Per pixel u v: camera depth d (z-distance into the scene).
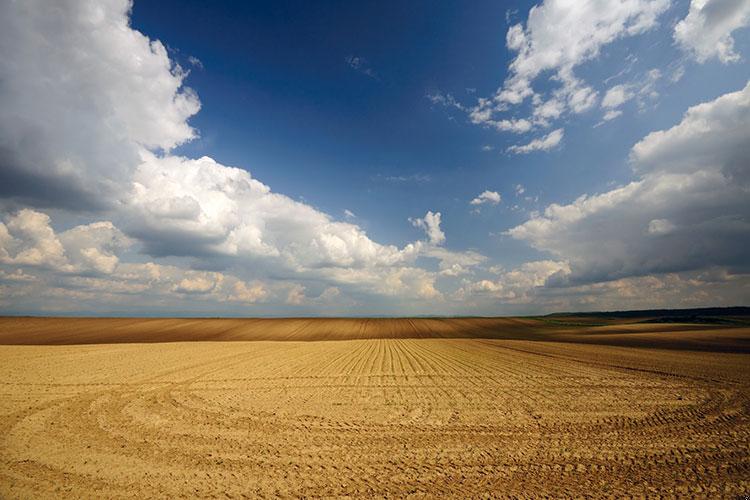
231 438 8.84
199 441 8.62
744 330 48.44
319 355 27.28
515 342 40.59
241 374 17.95
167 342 39.62
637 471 7.03
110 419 10.30
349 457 7.72
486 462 7.47
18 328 55.72
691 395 13.34
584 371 19.06
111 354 25.81
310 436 9.02
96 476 6.75
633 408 11.62
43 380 15.74
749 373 18.00
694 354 26.92
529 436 9.07
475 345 36.75
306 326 62.81
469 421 10.28
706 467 7.19
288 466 7.25
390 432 9.35
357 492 6.20
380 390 14.40
